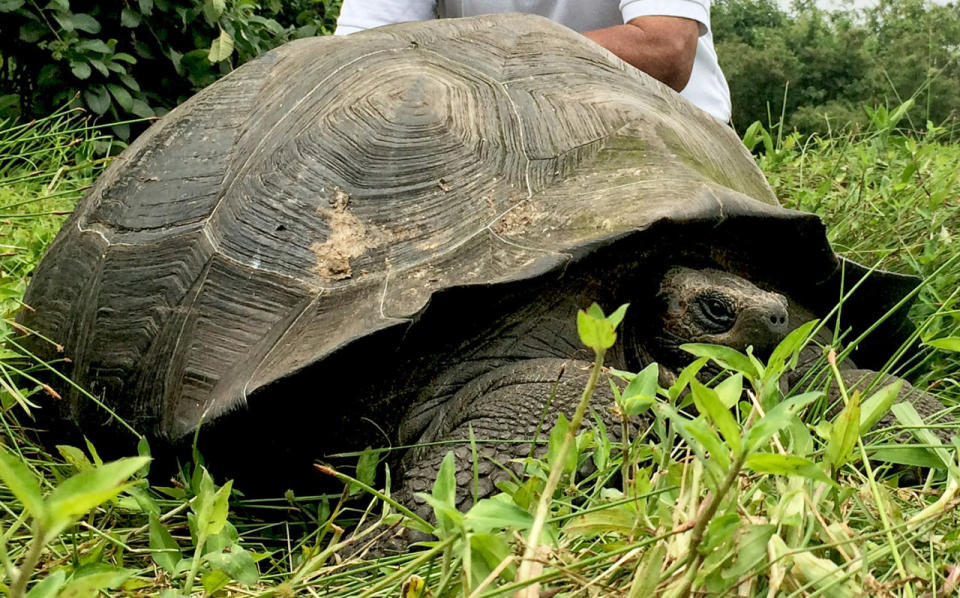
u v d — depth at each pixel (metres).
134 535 1.70
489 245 1.79
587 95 2.12
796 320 2.14
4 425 2.11
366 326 1.69
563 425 1.20
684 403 1.30
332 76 2.15
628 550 1.06
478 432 1.71
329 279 1.83
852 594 1.04
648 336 1.95
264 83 2.28
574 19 3.60
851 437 1.16
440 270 1.78
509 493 1.29
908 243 3.06
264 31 6.12
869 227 3.10
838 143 4.48
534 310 1.82
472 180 1.91
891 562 1.19
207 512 1.19
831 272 2.06
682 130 2.14
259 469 1.92
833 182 3.49
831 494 1.24
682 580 0.97
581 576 1.10
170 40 5.55
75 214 2.42
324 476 1.91
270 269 1.89
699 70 3.75
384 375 1.80
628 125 2.05
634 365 1.95
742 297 1.86
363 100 2.05
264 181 1.99
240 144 2.14
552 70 2.20
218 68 5.58
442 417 1.78
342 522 1.72
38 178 4.16
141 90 5.54
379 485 1.87
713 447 0.91
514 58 2.21
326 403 1.81
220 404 1.79
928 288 2.58
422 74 2.10
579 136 2.02
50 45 4.94
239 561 1.18
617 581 1.15
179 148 2.22
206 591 1.18
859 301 2.18
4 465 0.73
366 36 2.33
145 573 1.51
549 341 1.82
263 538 1.77
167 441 1.88
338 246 1.87
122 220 2.19
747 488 1.26
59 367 2.20
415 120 1.99
